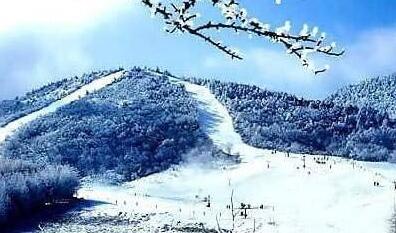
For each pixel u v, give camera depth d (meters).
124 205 91.31
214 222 78.25
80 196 103.94
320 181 106.69
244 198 110.38
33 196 85.69
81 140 192.62
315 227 72.62
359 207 81.25
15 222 80.56
